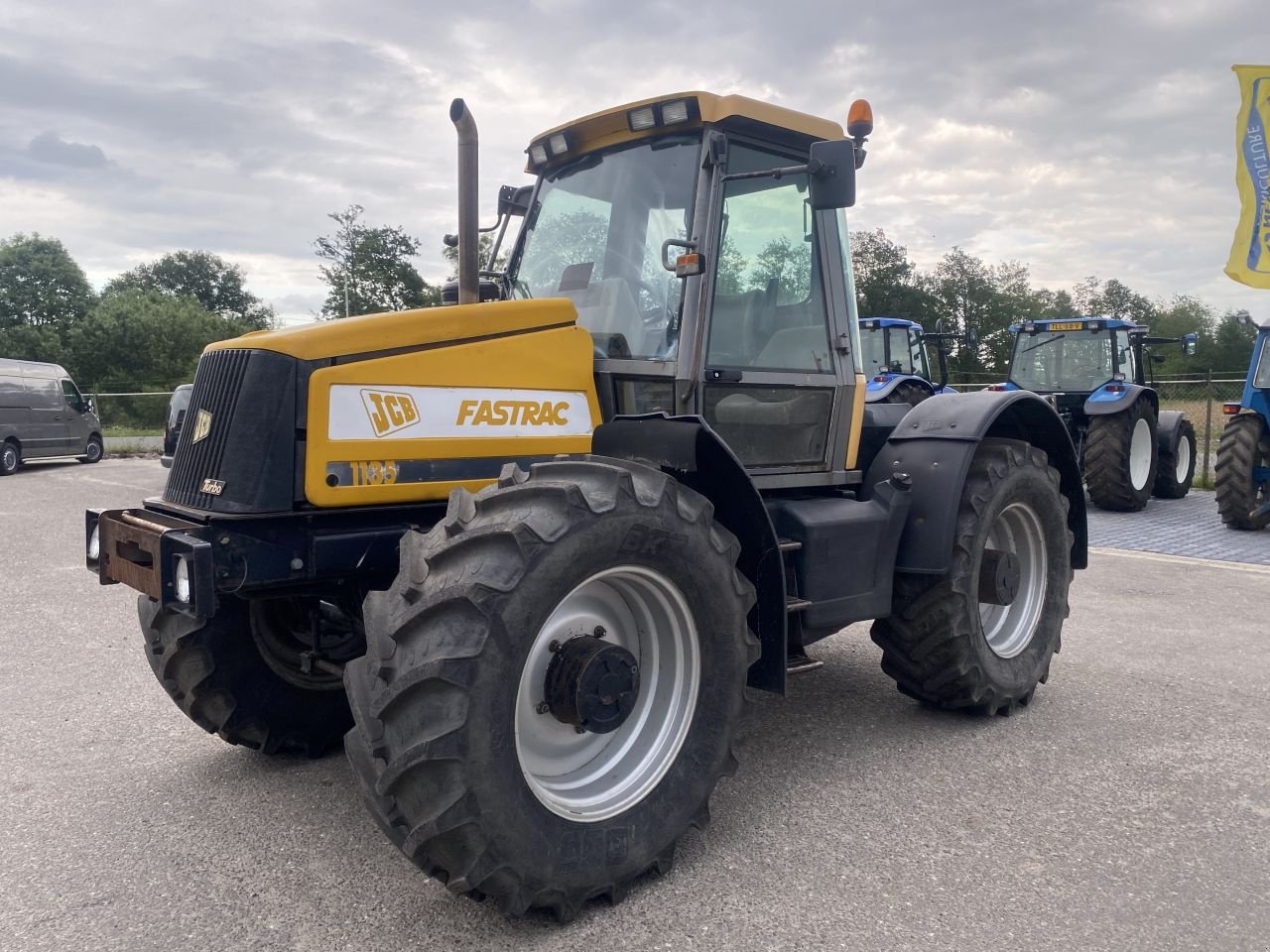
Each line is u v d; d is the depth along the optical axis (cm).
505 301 299
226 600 328
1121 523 970
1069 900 247
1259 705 409
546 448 302
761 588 296
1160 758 349
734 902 248
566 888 235
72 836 289
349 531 270
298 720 346
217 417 267
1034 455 410
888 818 298
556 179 366
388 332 273
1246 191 919
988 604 409
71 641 523
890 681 449
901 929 234
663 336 322
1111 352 1166
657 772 263
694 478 300
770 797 315
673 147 333
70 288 5647
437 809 216
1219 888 254
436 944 230
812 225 372
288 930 236
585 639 256
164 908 246
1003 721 391
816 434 374
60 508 1130
